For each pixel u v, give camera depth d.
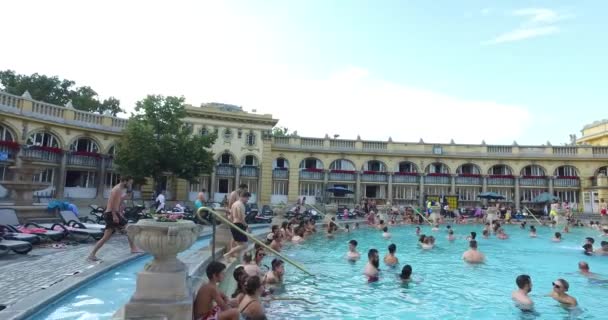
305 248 16.25
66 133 31.53
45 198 29.19
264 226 21.81
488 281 10.41
